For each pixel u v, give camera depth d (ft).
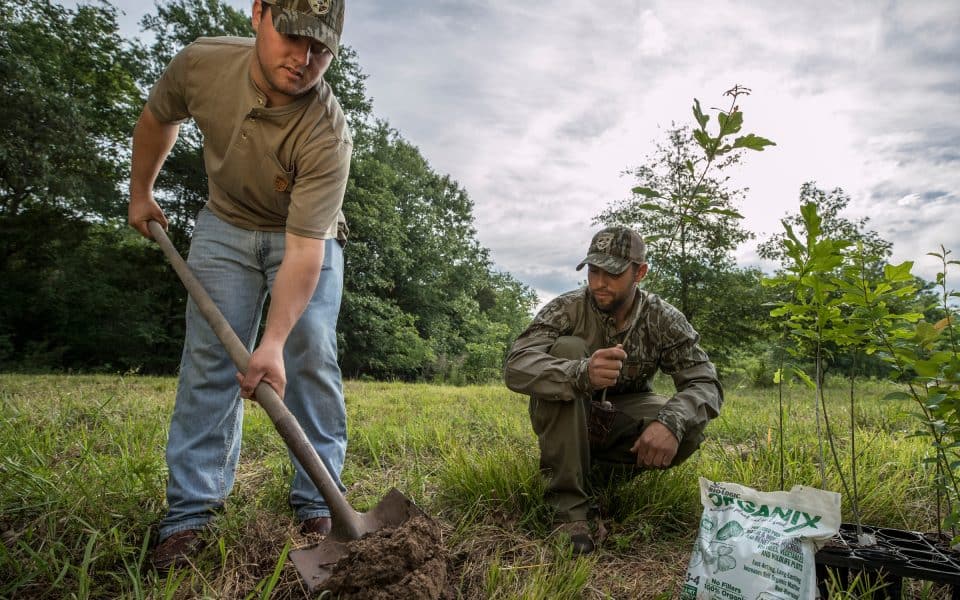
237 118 6.53
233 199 7.20
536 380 7.84
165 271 64.64
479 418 17.21
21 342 59.98
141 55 61.93
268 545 6.79
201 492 6.91
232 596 5.85
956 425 6.18
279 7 5.73
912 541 6.11
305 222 6.45
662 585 6.61
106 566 6.26
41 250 59.82
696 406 8.06
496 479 8.87
